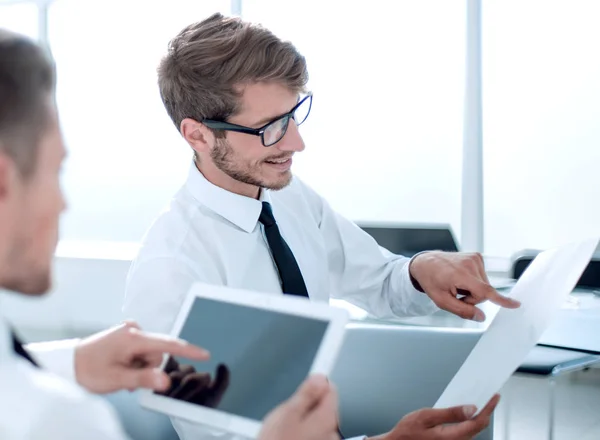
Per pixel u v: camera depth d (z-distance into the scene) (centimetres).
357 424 164
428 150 452
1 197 58
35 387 53
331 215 171
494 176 419
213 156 140
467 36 402
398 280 158
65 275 483
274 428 71
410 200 461
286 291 146
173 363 93
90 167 538
